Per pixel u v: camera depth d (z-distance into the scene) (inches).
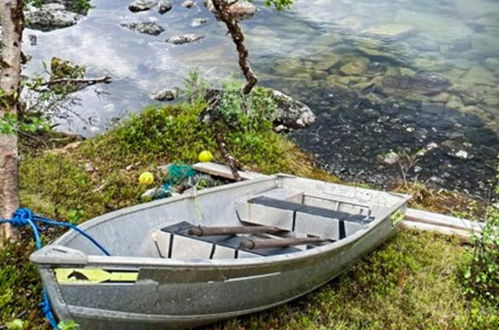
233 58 479.8
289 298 177.3
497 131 370.3
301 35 535.5
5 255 169.9
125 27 550.9
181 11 605.6
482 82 439.2
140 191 249.3
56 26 542.9
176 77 443.5
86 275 129.9
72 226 160.9
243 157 291.3
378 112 392.5
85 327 137.4
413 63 472.4
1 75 164.2
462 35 537.0
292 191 236.1
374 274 201.8
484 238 200.5
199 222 199.8
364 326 176.4
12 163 171.0
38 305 154.9
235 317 166.9
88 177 260.1
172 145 290.5
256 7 616.4
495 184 313.3
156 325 148.0
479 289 197.0
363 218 205.9
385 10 610.9
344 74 450.3
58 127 352.5
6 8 160.2
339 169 323.6
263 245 172.2
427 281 200.7
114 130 309.7
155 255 177.2
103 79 200.1
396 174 321.4
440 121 382.3
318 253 169.8
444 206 286.0
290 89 421.4
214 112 312.0
